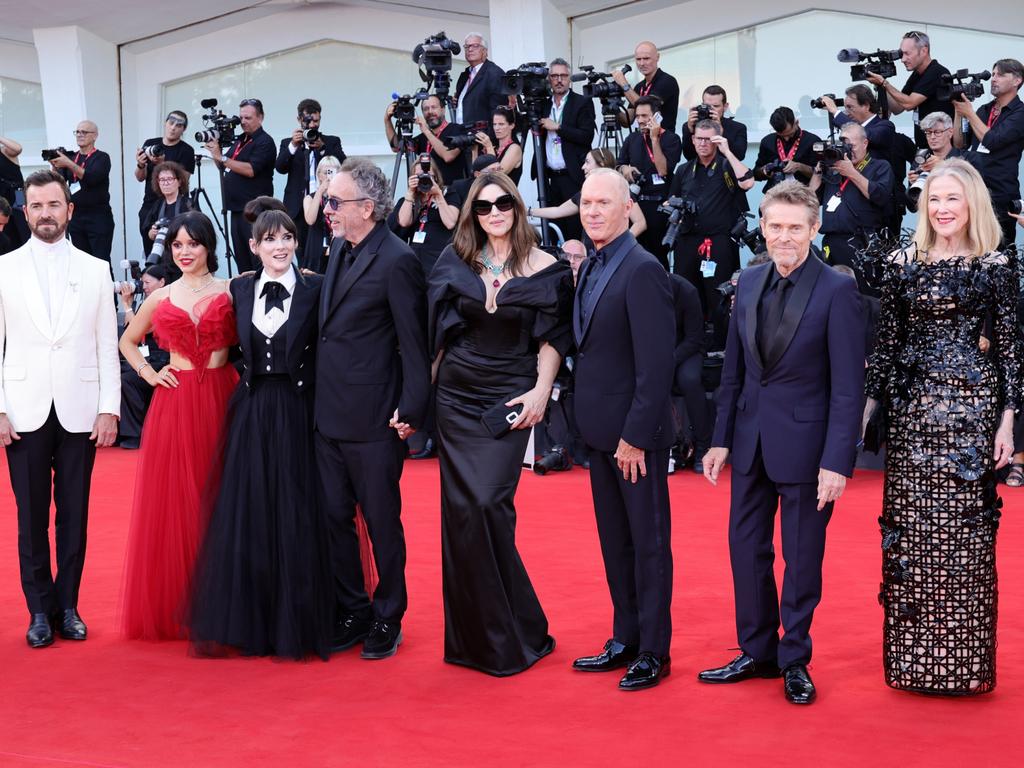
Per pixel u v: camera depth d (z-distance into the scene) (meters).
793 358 3.56
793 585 3.60
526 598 3.92
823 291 3.54
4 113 12.78
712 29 10.02
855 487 6.76
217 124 9.44
